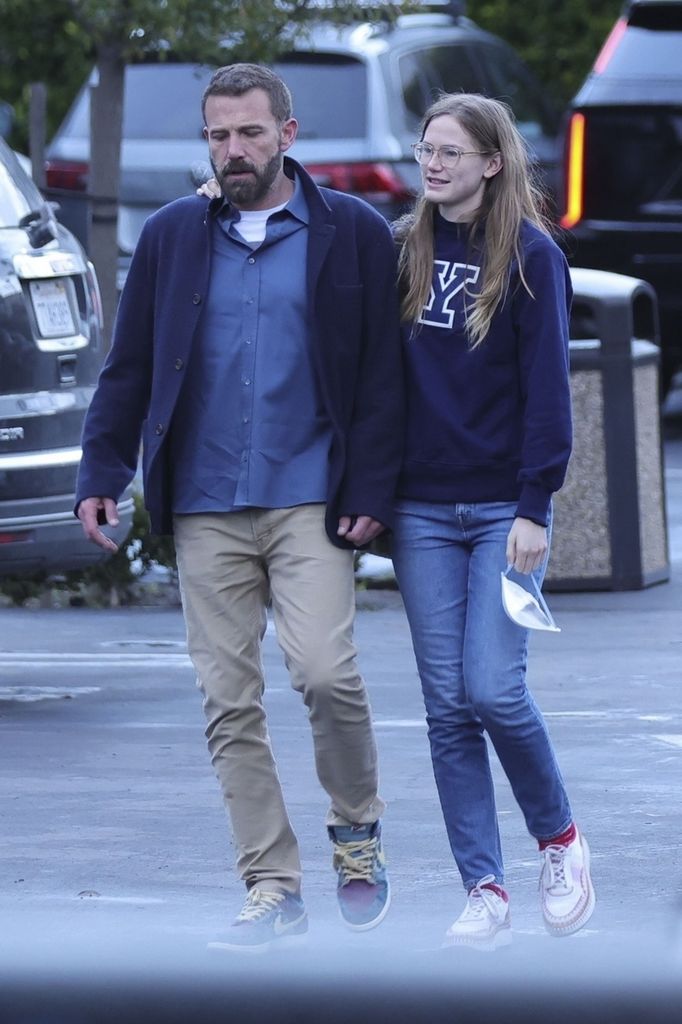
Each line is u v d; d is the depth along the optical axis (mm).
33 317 20781
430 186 12062
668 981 4641
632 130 41469
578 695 21188
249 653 12477
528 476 11805
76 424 21078
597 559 28391
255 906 12102
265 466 12242
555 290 11914
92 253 32156
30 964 4684
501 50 47312
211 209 12289
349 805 12461
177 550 12656
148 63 40406
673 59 41531
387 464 12164
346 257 12203
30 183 21969
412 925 12828
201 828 15805
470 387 12109
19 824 15891
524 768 12180
